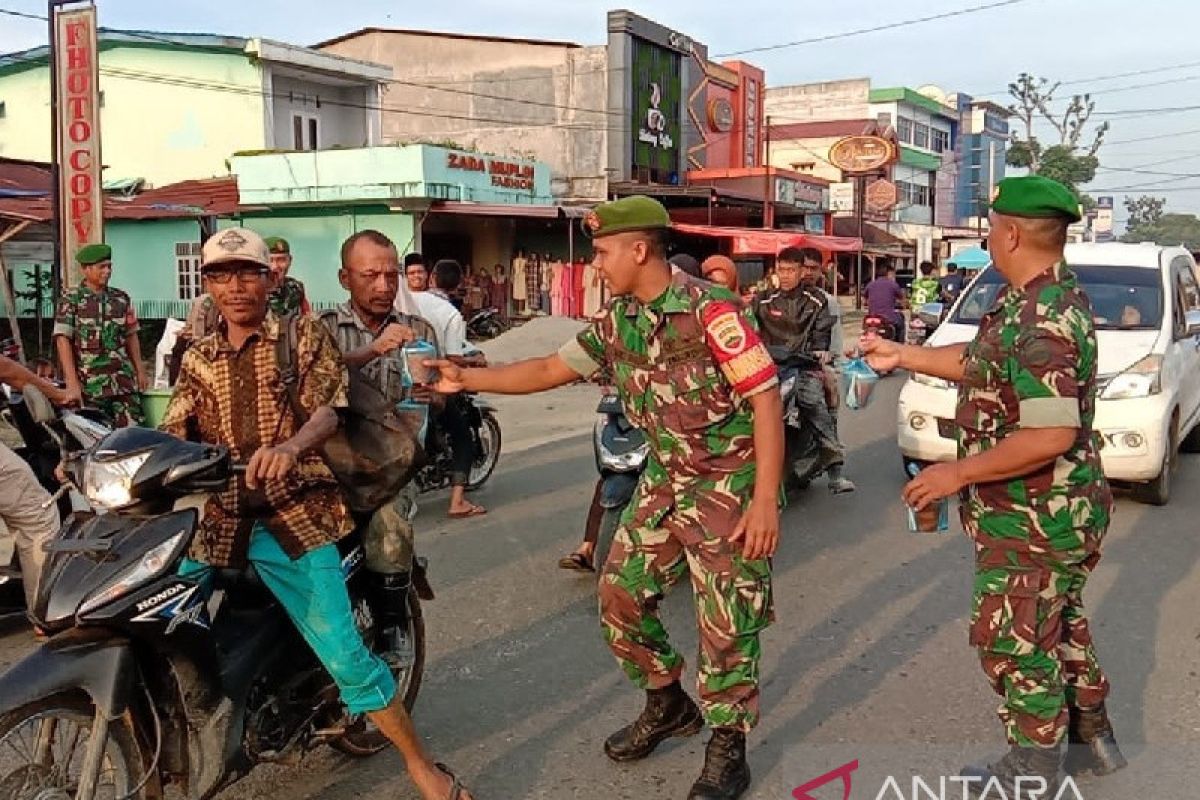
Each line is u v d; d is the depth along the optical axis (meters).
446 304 6.20
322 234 21.39
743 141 32.47
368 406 3.35
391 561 3.49
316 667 3.30
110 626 2.68
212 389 3.08
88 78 10.70
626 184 26.58
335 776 3.67
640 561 3.50
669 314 3.23
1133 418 7.10
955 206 54.41
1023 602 3.16
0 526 6.73
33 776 2.79
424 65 28.52
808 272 7.26
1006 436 3.11
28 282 20.36
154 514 2.78
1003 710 3.34
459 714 4.17
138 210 20.73
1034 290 3.07
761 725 4.06
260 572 3.09
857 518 7.22
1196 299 8.86
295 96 24.28
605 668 4.64
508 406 13.17
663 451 3.36
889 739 3.92
